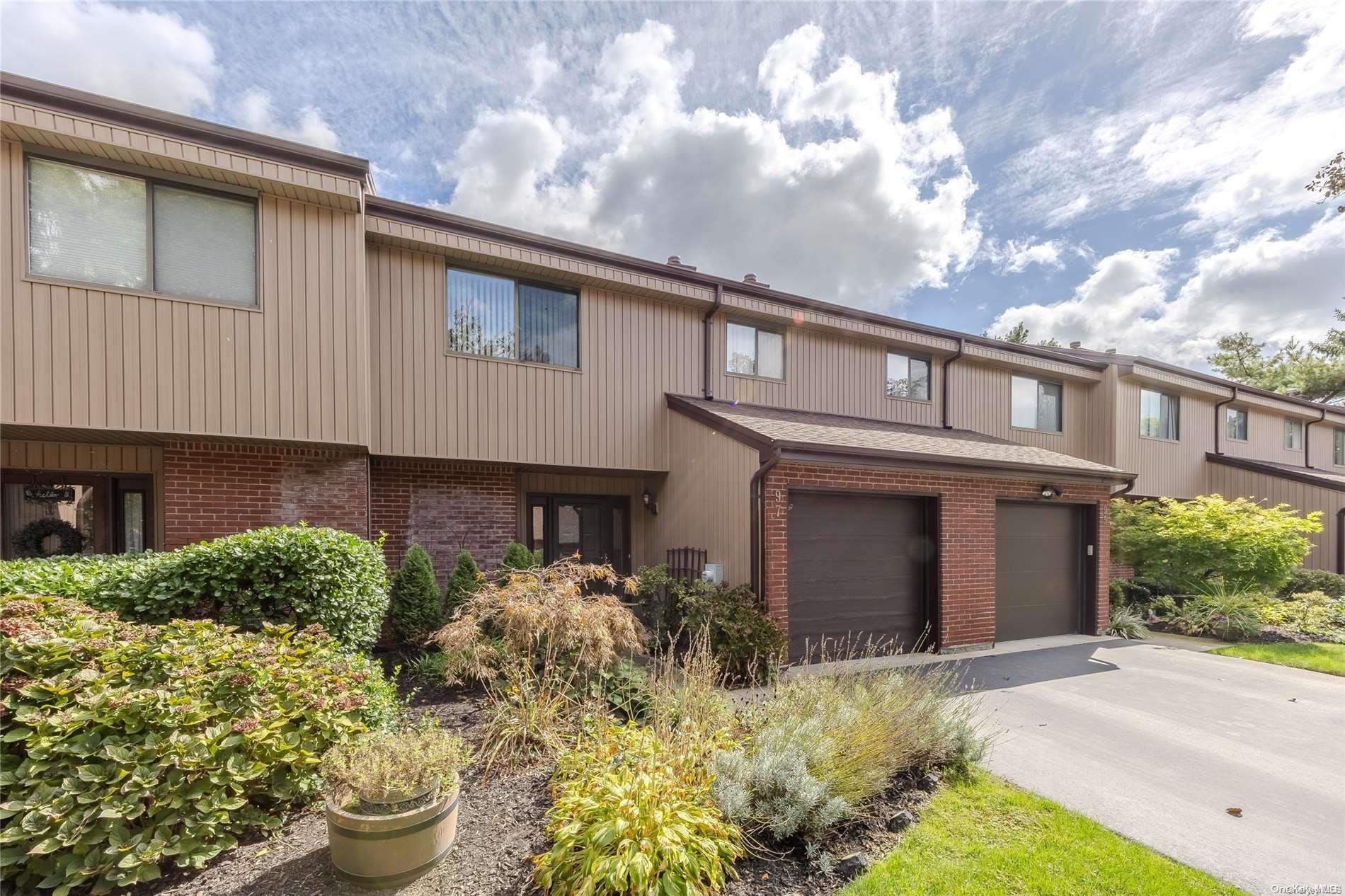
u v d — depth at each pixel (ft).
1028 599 32.12
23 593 11.66
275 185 20.88
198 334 20.27
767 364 35.94
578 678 17.12
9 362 18.02
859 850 10.53
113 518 23.62
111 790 8.74
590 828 8.95
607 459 30.40
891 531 27.89
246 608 15.26
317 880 9.15
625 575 33.55
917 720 13.87
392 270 25.67
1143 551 41.55
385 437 25.12
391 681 17.90
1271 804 12.71
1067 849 10.64
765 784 10.93
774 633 22.36
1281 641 31.19
